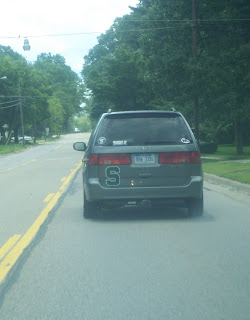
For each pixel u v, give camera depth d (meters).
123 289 5.16
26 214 10.38
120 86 46.75
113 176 8.93
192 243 7.22
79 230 8.41
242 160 25.61
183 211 10.41
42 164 30.09
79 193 14.28
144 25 35.06
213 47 30.98
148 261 6.25
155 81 31.52
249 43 28.70
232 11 30.95
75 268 6.00
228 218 9.36
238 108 29.23
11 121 87.25
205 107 32.47
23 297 4.96
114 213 10.30
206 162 25.42
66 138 120.12
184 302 4.73
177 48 30.98
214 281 5.38
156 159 8.96
